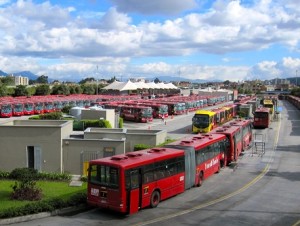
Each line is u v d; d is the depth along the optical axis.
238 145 40.09
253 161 38.38
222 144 33.88
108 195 20.06
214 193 25.61
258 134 60.88
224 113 72.50
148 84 162.50
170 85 181.75
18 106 79.94
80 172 30.84
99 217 20.00
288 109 125.81
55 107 91.12
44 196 22.69
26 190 22.31
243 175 31.66
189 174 26.06
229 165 36.00
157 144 35.03
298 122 81.38
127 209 19.98
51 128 30.89
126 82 144.25
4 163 31.52
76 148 30.88
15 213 19.08
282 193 25.66
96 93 153.00
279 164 36.78
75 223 18.84
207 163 29.53
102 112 50.97
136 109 77.62
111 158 21.23
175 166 24.27
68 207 20.98
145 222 19.16
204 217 20.14
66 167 31.09
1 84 110.75
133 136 34.94
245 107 86.19
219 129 38.81
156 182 22.19
